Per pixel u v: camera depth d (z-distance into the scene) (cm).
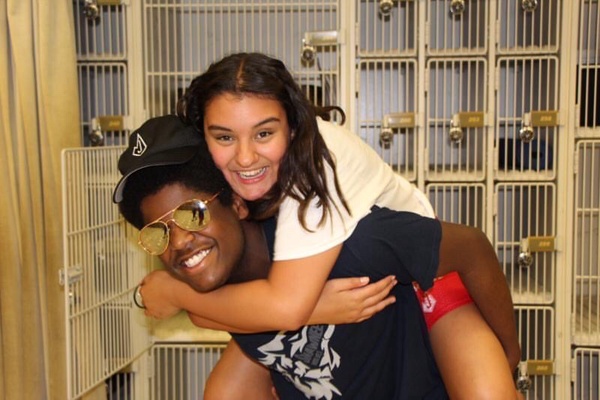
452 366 147
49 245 195
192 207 121
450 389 147
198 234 122
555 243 220
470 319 151
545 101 225
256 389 166
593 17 236
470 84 229
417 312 145
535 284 229
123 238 201
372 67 234
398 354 145
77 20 224
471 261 141
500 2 223
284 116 121
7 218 190
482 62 223
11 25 192
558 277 221
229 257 126
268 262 135
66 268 170
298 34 235
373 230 128
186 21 241
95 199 187
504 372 144
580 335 222
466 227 142
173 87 237
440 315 152
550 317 225
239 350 167
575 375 223
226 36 240
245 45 237
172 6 224
